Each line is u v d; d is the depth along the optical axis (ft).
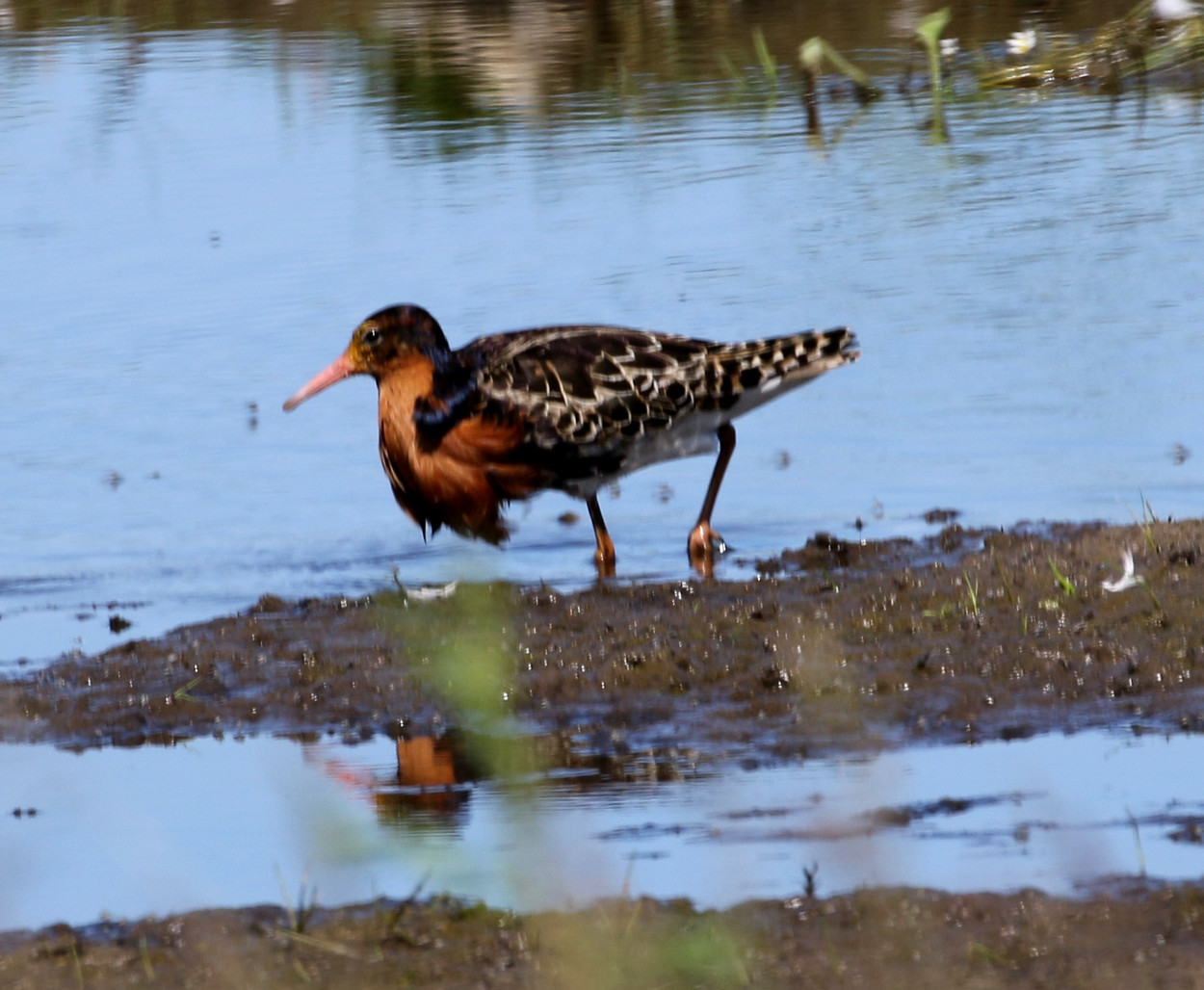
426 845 27.91
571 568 42.70
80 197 71.51
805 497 46.55
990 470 47.21
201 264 63.77
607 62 90.38
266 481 48.29
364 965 23.98
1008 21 95.40
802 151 75.82
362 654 36.40
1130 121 79.71
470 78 86.38
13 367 55.62
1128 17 89.61
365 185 72.13
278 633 37.81
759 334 54.85
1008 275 60.23
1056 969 23.07
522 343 43.65
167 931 25.25
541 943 24.32
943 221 65.77
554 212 68.08
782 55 90.94
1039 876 26.16
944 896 25.25
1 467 48.91
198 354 56.34
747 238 64.59
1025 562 39.17
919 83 86.53
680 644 35.99
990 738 32.09
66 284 62.23
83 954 24.54
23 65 90.99
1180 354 53.52
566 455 42.78
